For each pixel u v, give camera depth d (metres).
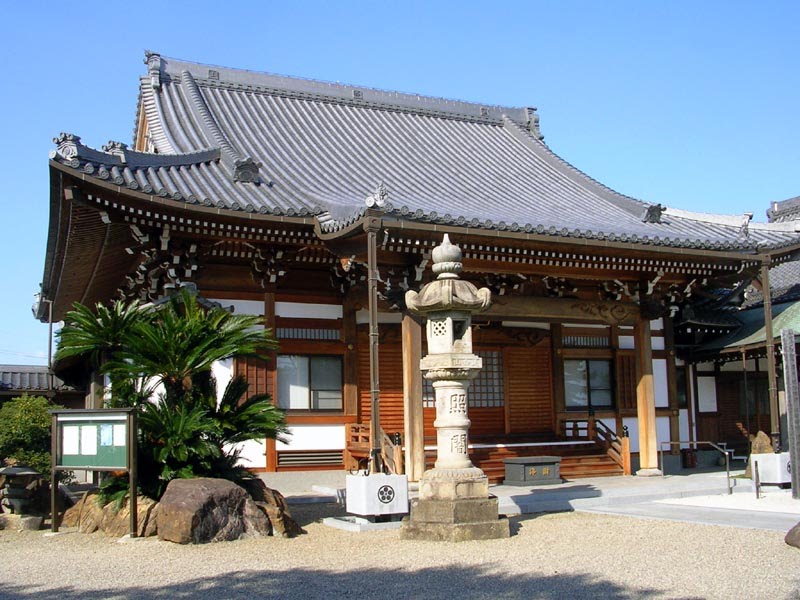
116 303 15.53
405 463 18.58
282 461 19.80
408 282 18.80
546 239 18.78
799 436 18.31
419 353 18.88
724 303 26.44
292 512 16.66
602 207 25.66
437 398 13.75
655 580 9.82
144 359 14.02
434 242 17.88
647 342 22.64
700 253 20.92
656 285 22.58
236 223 17.81
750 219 23.16
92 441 14.02
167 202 16.70
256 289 19.84
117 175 16.34
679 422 26.06
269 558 11.56
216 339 14.41
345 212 17.19
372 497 14.46
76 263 21.48
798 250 22.36
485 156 30.02
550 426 24.19
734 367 27.38
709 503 17.75
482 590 9.47
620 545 12.34
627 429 23.48
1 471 15.70
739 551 11.66
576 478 21.66
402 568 10.78
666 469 24.86
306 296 20.39
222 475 14.30
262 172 22.03
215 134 23.72
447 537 12.79
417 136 30.22
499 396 23.88
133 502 13.40
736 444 26.97
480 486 13.29
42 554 12.19
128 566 11.09
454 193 23.97
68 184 16.14
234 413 14.56
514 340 23.92
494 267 20.31
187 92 27.42
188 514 12.69
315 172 23.73
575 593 9.23
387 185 23.20
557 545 12.40
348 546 12.52
